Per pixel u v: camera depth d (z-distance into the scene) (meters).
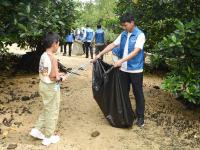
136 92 3.33
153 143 3.06
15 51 8.65
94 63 3.38
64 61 7.12
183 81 3.56
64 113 3.59
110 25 11.07
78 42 9.52
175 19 4.41
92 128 3.27
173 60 3.85
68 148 2.87
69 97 4.11
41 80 2.87
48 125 2.89
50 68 2.82
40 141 2.96
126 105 3.28
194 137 3.25
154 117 3.66
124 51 3.31
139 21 5.62
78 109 3.73
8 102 3.85
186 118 3.75
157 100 4.27
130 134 3.21
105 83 3.30
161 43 3.70
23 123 3.28
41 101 3.92
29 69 5.66
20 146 2.85
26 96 4.06
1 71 5.57
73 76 5.18
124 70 3.28
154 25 5.48
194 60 3.72
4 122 3.26
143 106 3.37
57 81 2.85
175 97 4.40
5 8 3.72
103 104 3.33
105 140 3.05
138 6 5.52
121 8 6.11
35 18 4.05
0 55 6.41
